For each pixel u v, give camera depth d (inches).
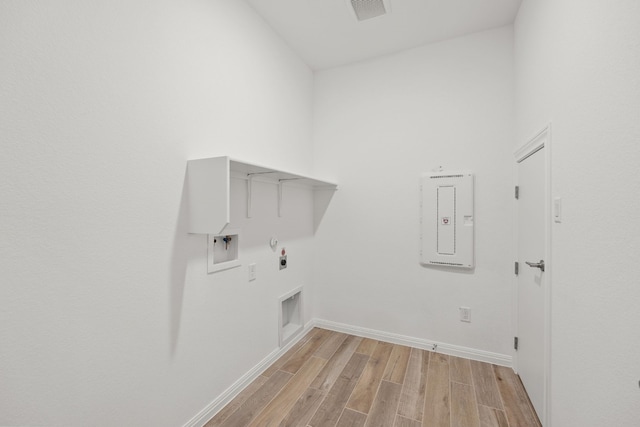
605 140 37.3
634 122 31.6
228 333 71.1
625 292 33.3
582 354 43.1
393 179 102.4
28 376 36.4
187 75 59.2
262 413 66.0
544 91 59.2
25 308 36.1
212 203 56.7
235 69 73.0
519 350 79.7
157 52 52.7
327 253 113.9
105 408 44.7
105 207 44.6
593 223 40.3
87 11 42.0
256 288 82.3
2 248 34.0
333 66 112.1
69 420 40.4
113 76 45.5
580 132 44.0
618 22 34.4
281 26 88.4
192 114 60.3
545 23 58.8
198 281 62.1
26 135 35.8
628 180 32.7
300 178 91.4
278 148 92.5
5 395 34.6
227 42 70.4
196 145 61.2
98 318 43.8
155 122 52.4
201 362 63.0
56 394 39.1
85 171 41.9
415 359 90.4
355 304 109.1
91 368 42.9
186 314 59.2
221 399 67.7
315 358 91.2
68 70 39.8
